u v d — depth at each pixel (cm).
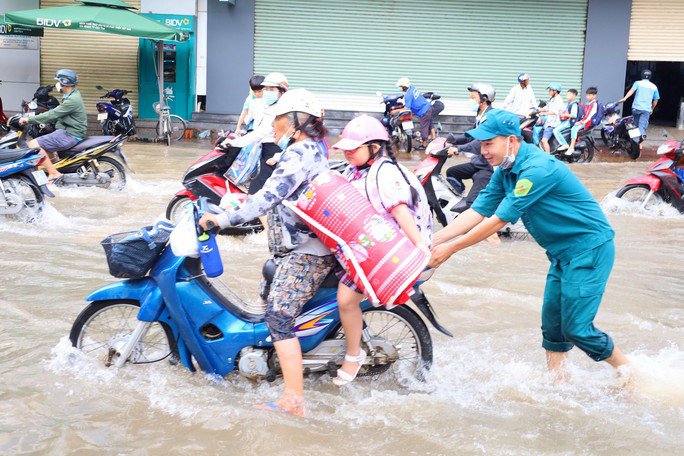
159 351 434
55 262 638
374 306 380
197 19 1789
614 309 555
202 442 343
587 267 386
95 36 1805
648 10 1769
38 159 788
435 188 773
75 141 973
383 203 364
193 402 382
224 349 402
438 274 641
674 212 921
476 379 425
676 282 633
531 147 388
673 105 2238
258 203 364
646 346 482
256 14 1784
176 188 1030
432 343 452
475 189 751
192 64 1803
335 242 362
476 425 365
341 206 358
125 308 446
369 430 359
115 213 852
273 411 370
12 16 1458
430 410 379
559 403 393
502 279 629
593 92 1462
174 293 396
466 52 1797
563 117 1476
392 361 410
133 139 1641
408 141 1573
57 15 1473
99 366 423
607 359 407
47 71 1825
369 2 1775
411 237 363
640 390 406
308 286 379
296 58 1802
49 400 382
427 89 1816
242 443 342
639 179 923
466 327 514
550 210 386
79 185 984
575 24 1777
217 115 1792
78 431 351
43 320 498
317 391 405
